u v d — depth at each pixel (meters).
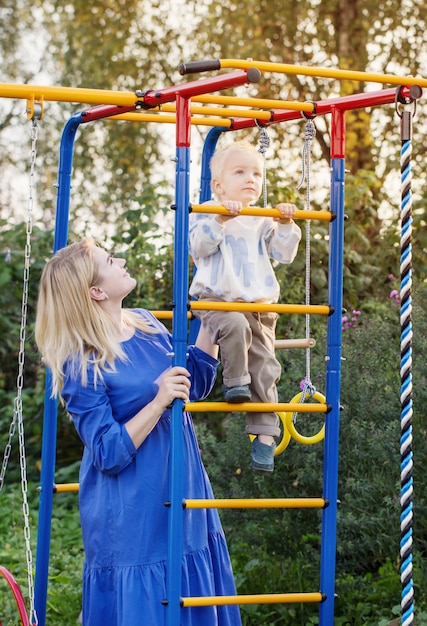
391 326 5.63
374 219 8.56
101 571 3.48
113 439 3.35
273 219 3.86
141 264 7.52
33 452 8.41
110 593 3.47
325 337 5.57
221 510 5.31
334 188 3.77
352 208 7.88
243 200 3.79
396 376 5.15
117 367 3.51
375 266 7.61
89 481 3.54
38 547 4.25
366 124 10.09
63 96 3.49
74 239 8.22
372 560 5.14
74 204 12.38
